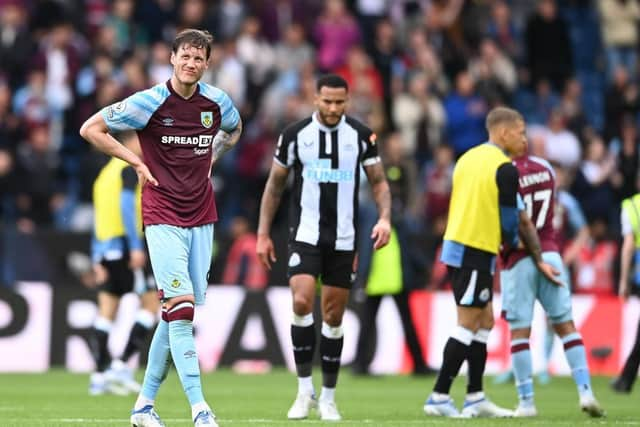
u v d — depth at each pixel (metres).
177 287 26.86
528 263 34.50
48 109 67.44
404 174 52.84
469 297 33.38
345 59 73.75
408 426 30.30
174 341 26.72
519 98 76.19
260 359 55.09
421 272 52.09
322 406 32.88
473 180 33.41
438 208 65.19
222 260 59.06
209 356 54.94
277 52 72.75
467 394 34.53
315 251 32.53
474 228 33.28
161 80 67.75
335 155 32.50
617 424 31.55
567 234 55.88
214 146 28.80
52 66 68.56
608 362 55.09
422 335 55.03
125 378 43.31
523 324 34.53
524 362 34.41
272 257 33.75
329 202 32.53
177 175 27.30
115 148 26.92
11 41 69.88
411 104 70.88
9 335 53.78
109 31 69.31
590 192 65.00
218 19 73.50
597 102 81.06
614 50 81.69
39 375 51.28
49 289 54.25
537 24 78.06
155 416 27.78
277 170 33.06
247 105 68.69
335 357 32.75
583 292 58.06
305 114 67.44
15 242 58.34
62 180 67.62
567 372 54.62
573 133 73.62
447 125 70.12
